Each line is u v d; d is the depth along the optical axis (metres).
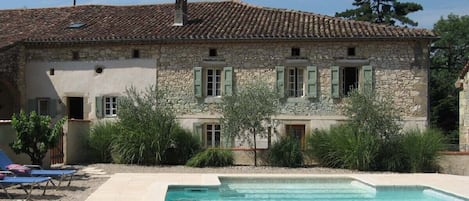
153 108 17.88
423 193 11.53
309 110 19.42
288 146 16.77
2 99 21.67
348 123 16.58
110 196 9.69
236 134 16.83
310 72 19.41
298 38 19.05
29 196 9.63
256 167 16.25
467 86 21.41
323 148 16.53
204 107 19.94
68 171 11.44
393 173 14.96
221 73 19.94
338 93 19.22
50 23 23.22
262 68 19.62
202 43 19.94
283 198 10.78
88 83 20.84
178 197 10.73
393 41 19.03
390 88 19.09
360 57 19.22
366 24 20.14
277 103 17.94
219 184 11.41
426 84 18.97
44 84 21.25
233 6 23.56
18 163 14.23
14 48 20.92
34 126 13.43
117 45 20.53
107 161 17.44
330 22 20.56
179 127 17.48
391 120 16.14
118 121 17.75
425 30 19.12
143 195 9.81
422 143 15.59
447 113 36.59
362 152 15.55
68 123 16.81
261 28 19.97
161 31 20.42
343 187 12.41
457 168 15.89
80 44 20.78
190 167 16.19
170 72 20.16
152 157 16.75
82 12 24.25
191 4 24.22
